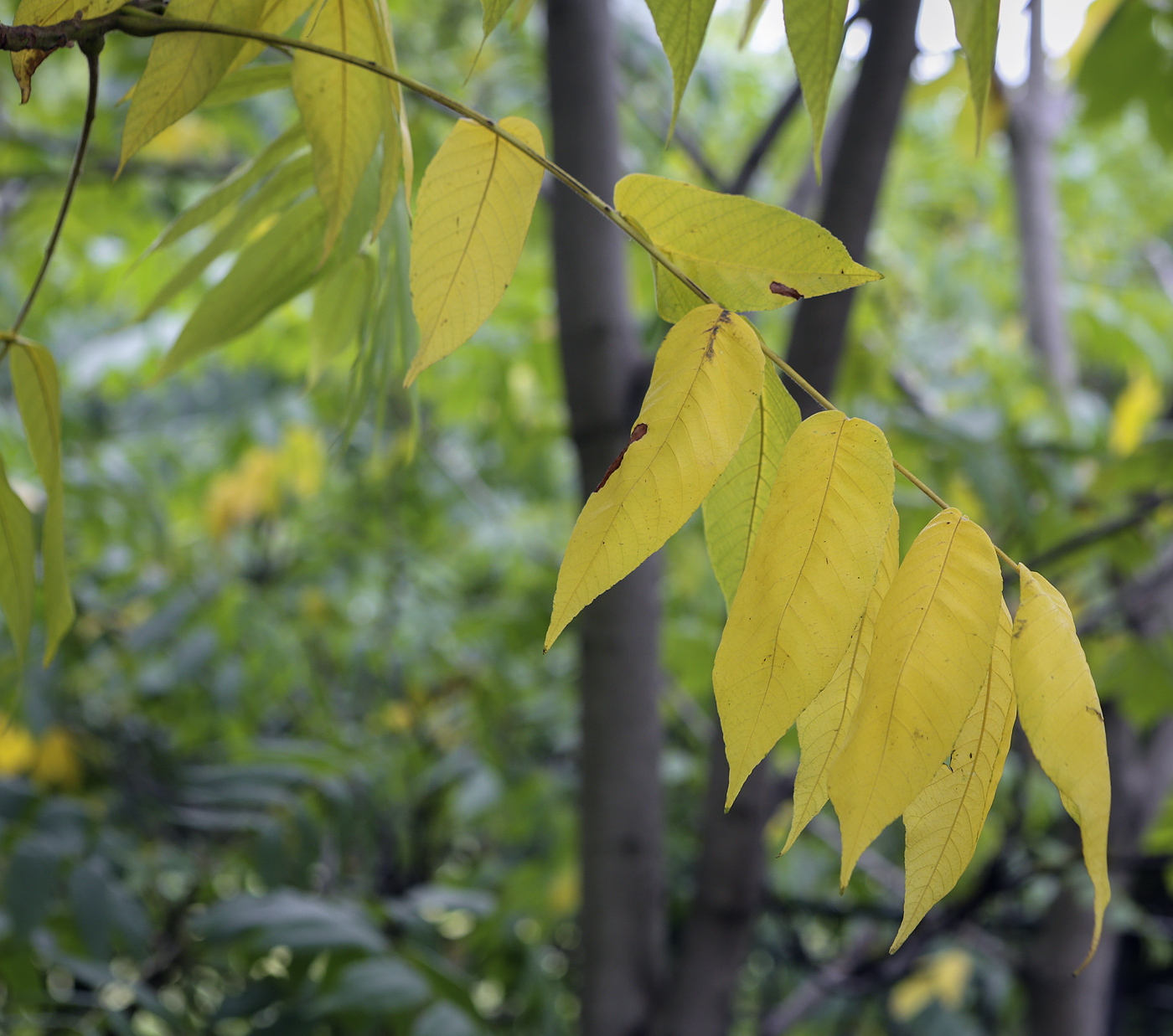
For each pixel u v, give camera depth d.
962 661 0.55
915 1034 2.99
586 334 1.27
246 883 2.16
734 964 1.31
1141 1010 3.18
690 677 2.08
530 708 2.76
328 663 2.97
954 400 2.52
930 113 3.58
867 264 2.38
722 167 3.49
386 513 3.13
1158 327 2.88
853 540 0.56
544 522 3.39
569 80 1.28
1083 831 0.54
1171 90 1.82
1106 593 2.09
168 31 0.62
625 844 1.29
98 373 2.65
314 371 0.93
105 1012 1.37
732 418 0.57
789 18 0.61
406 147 0.64
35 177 2.35
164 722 2.36
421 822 2.88
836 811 0.55
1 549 0.70
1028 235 2.29
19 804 1.42
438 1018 1.37
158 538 2.31
